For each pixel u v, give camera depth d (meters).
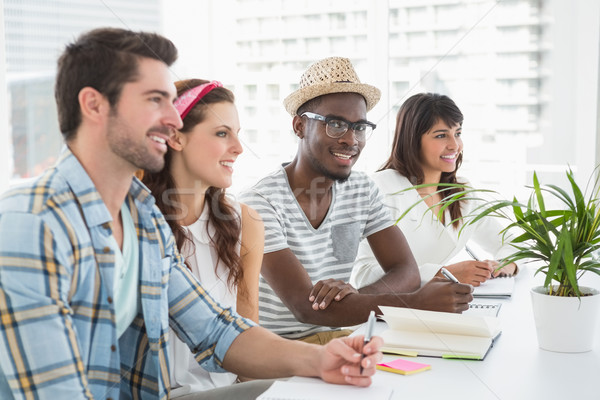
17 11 2.83
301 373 0.92
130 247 0.92
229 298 1.27
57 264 0.77
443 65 2.97
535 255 1.08
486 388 0.85
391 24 3.00
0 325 0.75
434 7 2.94
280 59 3.15
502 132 2.89
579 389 0.84
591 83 2.68
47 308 0.76
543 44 2.78
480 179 2.94
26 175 2.90
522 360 0.97
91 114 0.84
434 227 1.77
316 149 1.50
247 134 3.20
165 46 0.88
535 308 1.04
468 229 1.82
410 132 1.79
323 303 1.29
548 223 1.05
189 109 1.19
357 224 1.59
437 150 1.77
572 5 2.70
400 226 1.76
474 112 2.94
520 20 2.81
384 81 3.03
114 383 0.87
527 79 2.83
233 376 1.26
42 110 2.89
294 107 1.55
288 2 3.11
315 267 1.52
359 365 0.86
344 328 1.58
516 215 1.08
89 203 0.83
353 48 3.07
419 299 1.23
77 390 0.77
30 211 0.77
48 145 2.90
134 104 0.84
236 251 1.28
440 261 1.78
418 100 1.79
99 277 0.85
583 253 1.06
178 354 1.14
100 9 2.95
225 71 3.19
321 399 0.80
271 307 1.52
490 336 1.04
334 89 1.48
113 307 0.85
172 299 1.02
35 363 0.75
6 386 0.80
